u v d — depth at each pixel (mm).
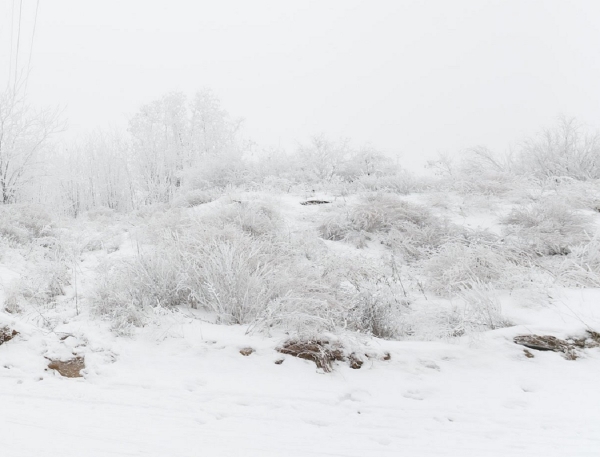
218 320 4520
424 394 3410
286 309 4281
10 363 3428
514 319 4504
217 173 11930
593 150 10242
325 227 7895
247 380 3443
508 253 6039
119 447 2309
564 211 7098
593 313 4402
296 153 13195
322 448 2488
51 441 2318
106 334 3982
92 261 6672
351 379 3596
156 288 4680
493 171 9945
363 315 4633
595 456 2441
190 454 2287
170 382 3322
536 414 3051
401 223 7613
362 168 12133
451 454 2473
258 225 6832
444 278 5488
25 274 5656
